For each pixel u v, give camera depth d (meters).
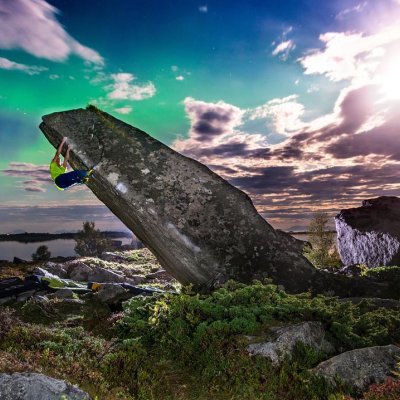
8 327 5.28
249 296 4.86
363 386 3.24
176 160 7.11
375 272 7.73
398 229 11.50
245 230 6.67
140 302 5.71
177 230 6.55
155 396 3.47
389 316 4.76
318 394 3.23
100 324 6.77
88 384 3.39
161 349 4.47
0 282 9.67
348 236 12.88
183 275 7.29
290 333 3.90
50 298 9.09
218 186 6.95
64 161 6.85
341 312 4.50
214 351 3.99
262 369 3.61
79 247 21.97
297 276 6.47
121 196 6.78
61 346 4.57
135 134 7.32
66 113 7.40
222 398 3.43
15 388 2.67
